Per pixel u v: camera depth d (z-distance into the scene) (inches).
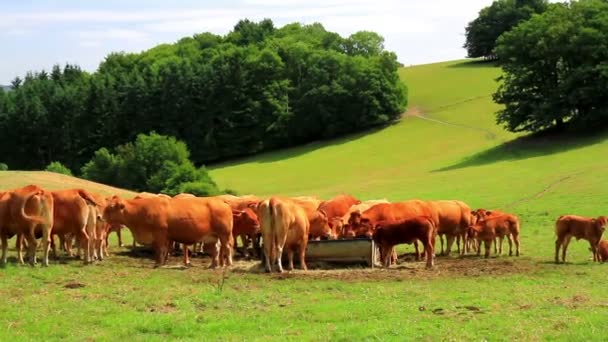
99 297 619.2
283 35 6028.5
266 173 3403.1
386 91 4028.1
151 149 3029.0
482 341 474.3
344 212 1114.7
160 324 523.5
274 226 818.8
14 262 803.4
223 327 519.8
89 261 837.2
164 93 4104.3
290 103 4269.2
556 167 2282.2
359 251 865.5
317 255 879.1
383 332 498.3
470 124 3666.3
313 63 4315.9
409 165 3034.0
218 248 885.2
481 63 5418.3
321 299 627.5
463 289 681.0
